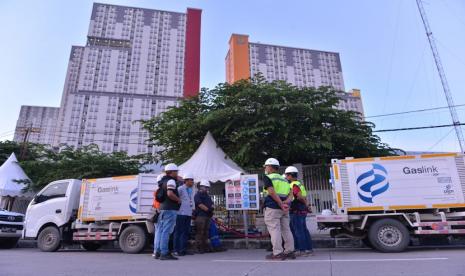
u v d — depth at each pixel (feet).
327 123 52.85
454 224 27.66
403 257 22.41
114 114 373.61
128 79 395.34
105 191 35.42
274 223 22.65
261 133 49.88
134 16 427.74
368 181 29.99
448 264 18.25
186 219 29.07
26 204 68.28
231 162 46.14
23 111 338.95
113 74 391.86
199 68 426.10
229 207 36.22
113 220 34.63
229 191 36.78
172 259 24.23
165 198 24.90
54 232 36.09
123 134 367.66
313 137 49.75
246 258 24.64
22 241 46.70
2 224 40.55
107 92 382.01
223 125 51.13
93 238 34.35
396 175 29.73
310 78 410.11
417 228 28.30
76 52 405.59
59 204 36.88
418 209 28.94
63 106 376.68
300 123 50.70
